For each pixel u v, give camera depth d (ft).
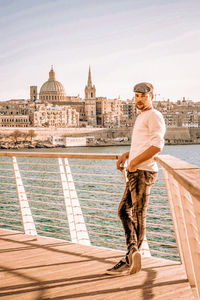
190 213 9.11
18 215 85.56
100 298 11.91
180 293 11.94
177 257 52.75
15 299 12.23
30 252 17.02
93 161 307.58
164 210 89.04
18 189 20.08
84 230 18.42
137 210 13.17
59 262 15.51
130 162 12.91
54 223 75.25
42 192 119.14
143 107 13.41
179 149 510.17
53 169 224.33
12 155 19.90
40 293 12.59
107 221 78.23
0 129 563.07
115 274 13.64
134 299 11.69
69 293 12.46
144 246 16.33
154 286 12.55
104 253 16.37
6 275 14.38
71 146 609.01
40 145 584.40
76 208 18.38
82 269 14.56
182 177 6.76
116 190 132.77
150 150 12.36
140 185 13.01
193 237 8.92
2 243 18.60
